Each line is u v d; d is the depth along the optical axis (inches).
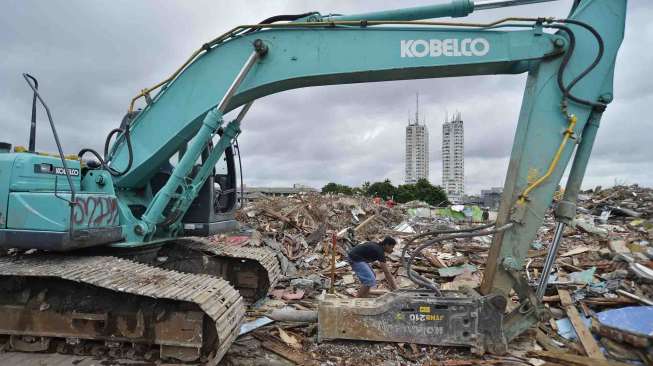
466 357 185.0
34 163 188.7
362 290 258.7
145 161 224.8
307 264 411.8
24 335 183.8
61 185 199.8
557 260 373.4
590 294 268.2
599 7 178.7
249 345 204.7
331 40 197.6
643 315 213.9
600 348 202.1
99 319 177.5
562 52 177.5
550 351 194.7
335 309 196.1
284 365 182.5
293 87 209.8
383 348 192.4
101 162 222.2
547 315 182.5
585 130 182.1
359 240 530.3
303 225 570.9
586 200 821.2
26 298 183.2
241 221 563.2
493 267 185.3
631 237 479.2
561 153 177.0
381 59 192.1
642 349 186.9
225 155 282.0
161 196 220.8
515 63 185.0
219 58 213.8
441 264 388.2
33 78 177.5
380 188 2343.8
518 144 184.4
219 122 210.7
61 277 168.2
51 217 179.0
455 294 200.5
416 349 189.0
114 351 180.1
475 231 193.9
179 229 253.3
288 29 202.7
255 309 259.8
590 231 509.4
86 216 188.4
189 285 178.7
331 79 201.2
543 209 179.6
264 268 264.4
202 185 245.6
